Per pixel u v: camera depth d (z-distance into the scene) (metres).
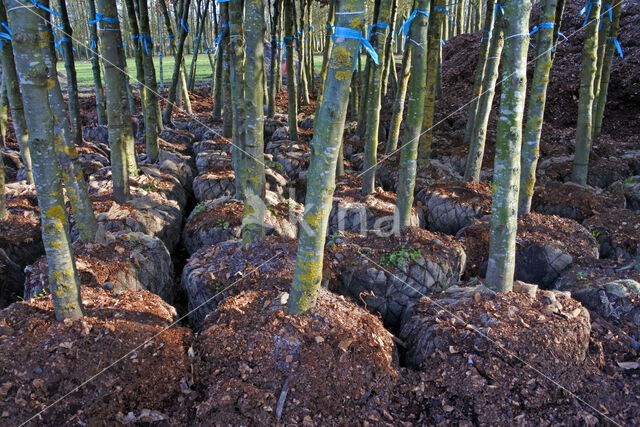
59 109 4.37
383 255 5.01
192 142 10.77
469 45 16.86
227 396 3.04
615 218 6.26
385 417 3.08
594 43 6.68
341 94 2.76
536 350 3.41
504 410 3.10
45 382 3.03
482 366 3.35
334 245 5.25
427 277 4.72
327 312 3.71
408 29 4.41
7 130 10.90
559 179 7.94
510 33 3.31
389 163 8.57
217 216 5.98
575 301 3.92
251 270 4.47
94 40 10.27
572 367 3.35
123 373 3.18
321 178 3.10
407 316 4.32
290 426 2.91
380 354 3.46
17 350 3.19
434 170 8.03
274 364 3.28
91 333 3.43
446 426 3.05
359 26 2.63
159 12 18.94
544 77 5.41
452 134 10.36
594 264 5.08
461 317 3.80
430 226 6.93
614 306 4.09
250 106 4.47
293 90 9.68
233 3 4.47
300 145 9.62
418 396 3.26
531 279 5.31
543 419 3.05
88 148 9.17
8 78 6.50
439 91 13.66
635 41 13.16
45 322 3.49
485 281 4.14
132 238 5.02
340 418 3.02
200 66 22.92
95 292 4.14
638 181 7.62
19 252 5.18
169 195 7.05
